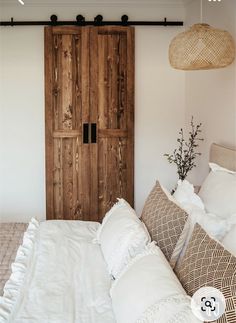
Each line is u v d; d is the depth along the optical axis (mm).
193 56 2797
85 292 2037
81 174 4539
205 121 3957
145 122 4688
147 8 4520
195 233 1857
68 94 4430
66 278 2164
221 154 3100
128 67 4430
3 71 4543
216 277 1492
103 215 4617
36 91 4574
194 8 4184
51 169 4520
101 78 4426
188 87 4516
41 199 4742
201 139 4090
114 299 1818
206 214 2322
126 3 4430
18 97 4582
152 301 1574
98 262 2357
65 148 4504
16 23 4430
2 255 2486
